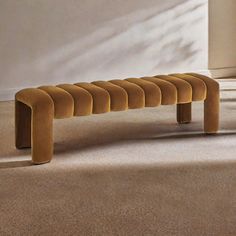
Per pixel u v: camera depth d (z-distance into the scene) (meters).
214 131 3.47
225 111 4.10
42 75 4.63
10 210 2.29
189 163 2.89
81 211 2.28
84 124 3.75
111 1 4.77
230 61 5.54
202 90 3.31
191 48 5.20
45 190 2.51
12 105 4.37
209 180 2.63
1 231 2.08
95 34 4.76
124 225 2.14
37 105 2.81
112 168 2.81
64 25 4.62
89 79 4.82
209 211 2.27
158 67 5.09
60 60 4.67
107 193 2.47
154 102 3.13
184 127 3.66
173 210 2.28
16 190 2.51
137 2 4.88
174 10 5.04
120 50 4.89
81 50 4.73
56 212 2.27
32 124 2.83
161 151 3.11
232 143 3.26
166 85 3.19
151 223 2.15
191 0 5.09
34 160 2.87
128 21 4.87
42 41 4.57
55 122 3.79
